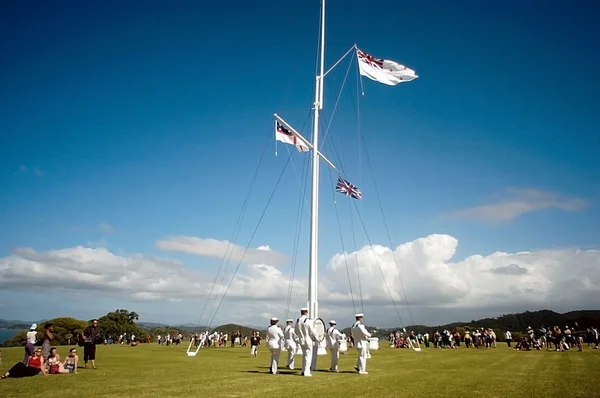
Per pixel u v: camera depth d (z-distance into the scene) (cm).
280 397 1474
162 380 1948
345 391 1623
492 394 1563
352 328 2388
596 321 7319
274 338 2295
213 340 6556
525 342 4850
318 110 4775
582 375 2186
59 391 1603
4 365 2709
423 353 4266
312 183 4556
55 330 10025
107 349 5038
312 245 4359
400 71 4447
